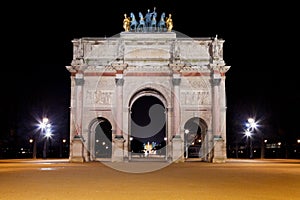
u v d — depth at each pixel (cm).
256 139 10956
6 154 10550
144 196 2331
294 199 2222
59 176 3700
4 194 2420
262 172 4262
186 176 3759
